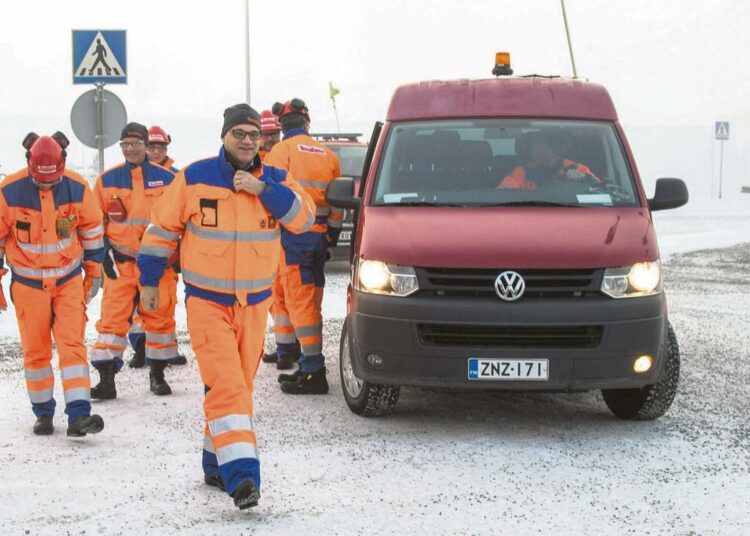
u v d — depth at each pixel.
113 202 9.40
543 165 9.16
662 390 8.34
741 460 7.38
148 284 6.43
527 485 6.76
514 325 7.65
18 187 7.75
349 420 8.60
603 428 8.35
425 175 9.12
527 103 9.73
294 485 6.71
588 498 6.48
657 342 7.86
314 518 6.04
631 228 8.26
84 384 7.81
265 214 6.36
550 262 7.75
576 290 7.76
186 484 6.71
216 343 6.21
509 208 8.65
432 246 7.96
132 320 9.57
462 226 8.21
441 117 9.64
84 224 8.08
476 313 7.68
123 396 9.48
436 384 7.81
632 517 6.11
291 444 7.78
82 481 6.75
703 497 6.52
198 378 10.34
